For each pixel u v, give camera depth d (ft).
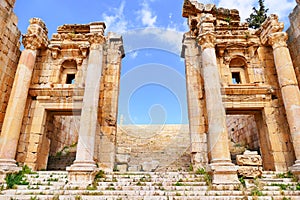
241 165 31.37
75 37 46.34
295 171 30.48
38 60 44.37
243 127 55.42
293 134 33.45
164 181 29.50
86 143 30.81
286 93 36.06
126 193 25.59
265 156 39.14
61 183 28.73
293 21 42.27
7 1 40.19
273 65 42.86
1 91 39.06
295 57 41.91
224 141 31.04
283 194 25.63
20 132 38.47
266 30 42.80
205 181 29.40
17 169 32.01
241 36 45.06
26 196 24.27
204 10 48.42
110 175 30.68
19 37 44.42
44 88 40.88
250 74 42.34
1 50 39.04
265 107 39.27
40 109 40.32
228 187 27.09
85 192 25.62
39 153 38.55
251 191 25.90
